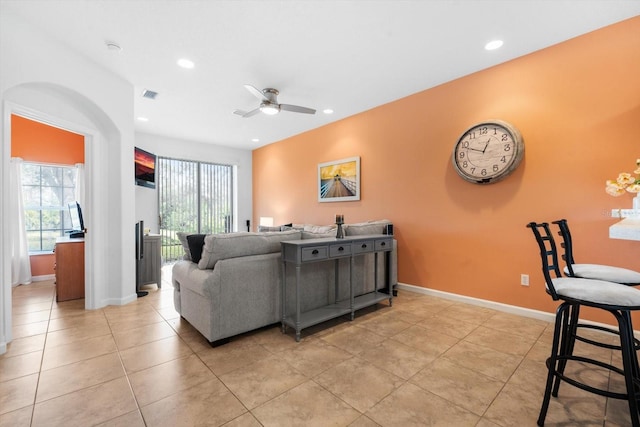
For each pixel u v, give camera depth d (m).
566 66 2.60
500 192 3.01
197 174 6.49
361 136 4.48
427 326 2.67
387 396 1.66
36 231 4.62
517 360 2.05
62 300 3.47
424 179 3.67
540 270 2.78
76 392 1.69
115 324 2.74
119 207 3.29
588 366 1.96
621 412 1.51
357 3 2.14
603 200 2.44
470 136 3.15
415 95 3.76
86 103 2.94
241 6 2.17
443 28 2.43
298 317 2.39
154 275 4.04
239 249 2.44
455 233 3.38
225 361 2.05
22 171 4.48
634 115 2.30
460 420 1.46
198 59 2.92
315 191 5.34
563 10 2.21
